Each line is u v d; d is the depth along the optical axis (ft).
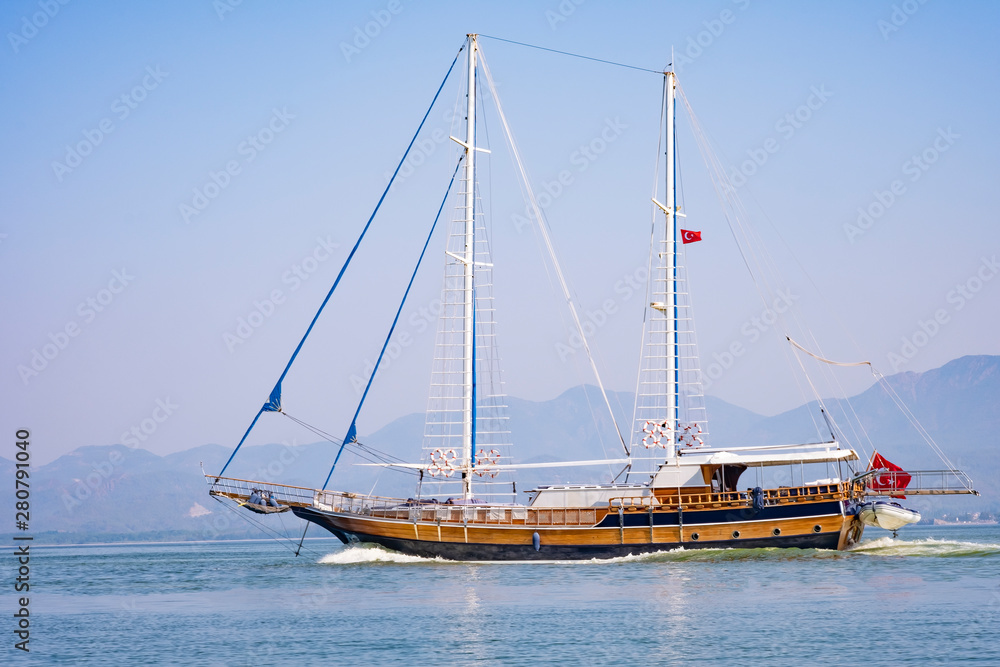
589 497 286.25
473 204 320.91
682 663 150.30
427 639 172.86
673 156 316.19
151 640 182.39
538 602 211.41
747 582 235.61
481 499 306.35
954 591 216.95
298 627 189.78
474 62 328.29
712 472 286.25
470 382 311.06
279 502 297.53
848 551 296.30
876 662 148.15
